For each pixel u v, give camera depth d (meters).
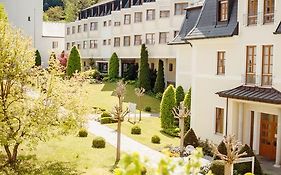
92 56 64.69
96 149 23.75
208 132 25.14
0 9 24.20
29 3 67.19
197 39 25.14
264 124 22.28
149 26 50.34
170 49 47.09
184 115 22.48
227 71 23.77
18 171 18.80
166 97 29.70
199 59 25.95
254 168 18.44
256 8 21.84
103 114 33.12
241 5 22.61
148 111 39.50
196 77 26.22
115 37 57.06
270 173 19.19
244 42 22.45
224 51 24.02
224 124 23.47
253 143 22.83
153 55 49.25
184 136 24.28
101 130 29.67
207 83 25.25
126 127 31.14
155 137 25.84
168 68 49.59
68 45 71.62
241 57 22.69
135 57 53.06
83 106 19.33
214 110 24.64
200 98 25.88
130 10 53.78
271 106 20.84
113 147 24.39
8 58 18.09
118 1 61.19
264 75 21.45
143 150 23.48
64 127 18.72
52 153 22.52
